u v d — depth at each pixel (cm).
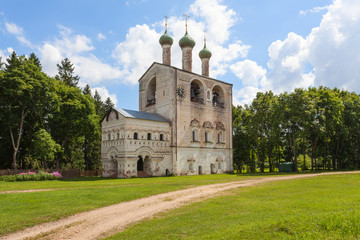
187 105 5491
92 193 2392
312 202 1714
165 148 5131
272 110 6184
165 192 2558
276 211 1530
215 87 6350
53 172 4219
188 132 5444
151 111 5794
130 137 4619
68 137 5597
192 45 6175
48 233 1380
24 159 5562
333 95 6050
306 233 1052
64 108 5341
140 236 1244
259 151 7131
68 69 8100
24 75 4341
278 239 1024
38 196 2233
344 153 6469
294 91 5612
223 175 5072
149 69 6016
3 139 4903
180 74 5438
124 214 1711
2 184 3222
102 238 1275
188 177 4541
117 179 4141
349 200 1727
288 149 7738
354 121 6166
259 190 2508
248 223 1273
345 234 1021
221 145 6134
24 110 4788
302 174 4625
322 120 5619
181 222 1438
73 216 1683
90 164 7625
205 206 1834
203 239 1098
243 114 7431
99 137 6094
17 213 1694
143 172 4869
